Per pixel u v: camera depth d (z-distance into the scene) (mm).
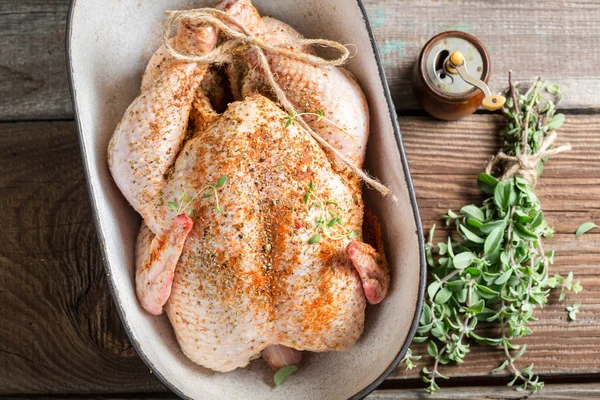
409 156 751
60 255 743
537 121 732
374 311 673
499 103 670
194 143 624
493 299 726
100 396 740
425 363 735
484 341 729
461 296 708
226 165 607
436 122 754
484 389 735
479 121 754
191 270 613
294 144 619
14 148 750
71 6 632
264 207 611
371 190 682
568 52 763
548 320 742
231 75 664
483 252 726
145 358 615
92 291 741
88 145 634
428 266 737
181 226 598
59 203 747
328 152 644
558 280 734
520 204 711
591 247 747
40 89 754
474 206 721
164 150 624
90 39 663
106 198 647
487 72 708
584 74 760
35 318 742
